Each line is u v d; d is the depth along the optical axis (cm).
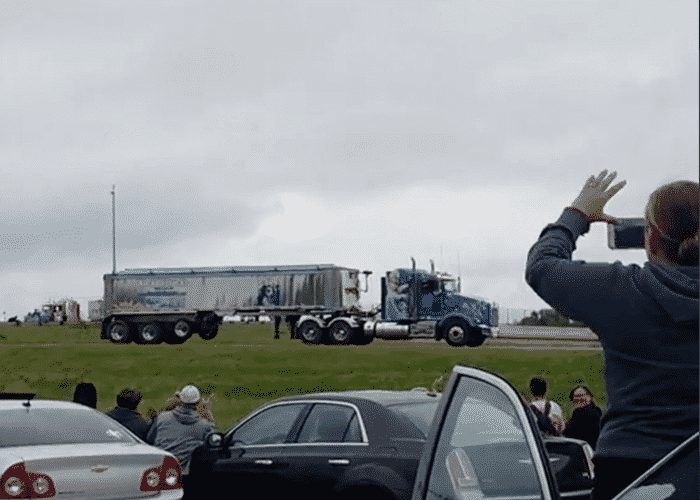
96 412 1158
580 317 323
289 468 1058
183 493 1142
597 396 2402
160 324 6794
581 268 322
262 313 6562
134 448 1080
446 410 391
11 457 1010
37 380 5303
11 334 8300
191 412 1255
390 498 977
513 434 350
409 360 5131
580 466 362
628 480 314
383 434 1008
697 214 316
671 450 309
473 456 366
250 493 1094
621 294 314
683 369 308
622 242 332
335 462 1023
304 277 6438
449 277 5772
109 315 6844
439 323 5712
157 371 5325
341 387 4528
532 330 6681
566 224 337
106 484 1036
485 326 5684
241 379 4922
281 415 1098
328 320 6272
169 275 6800
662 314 308
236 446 1120
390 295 5822
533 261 333
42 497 998
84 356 5922
